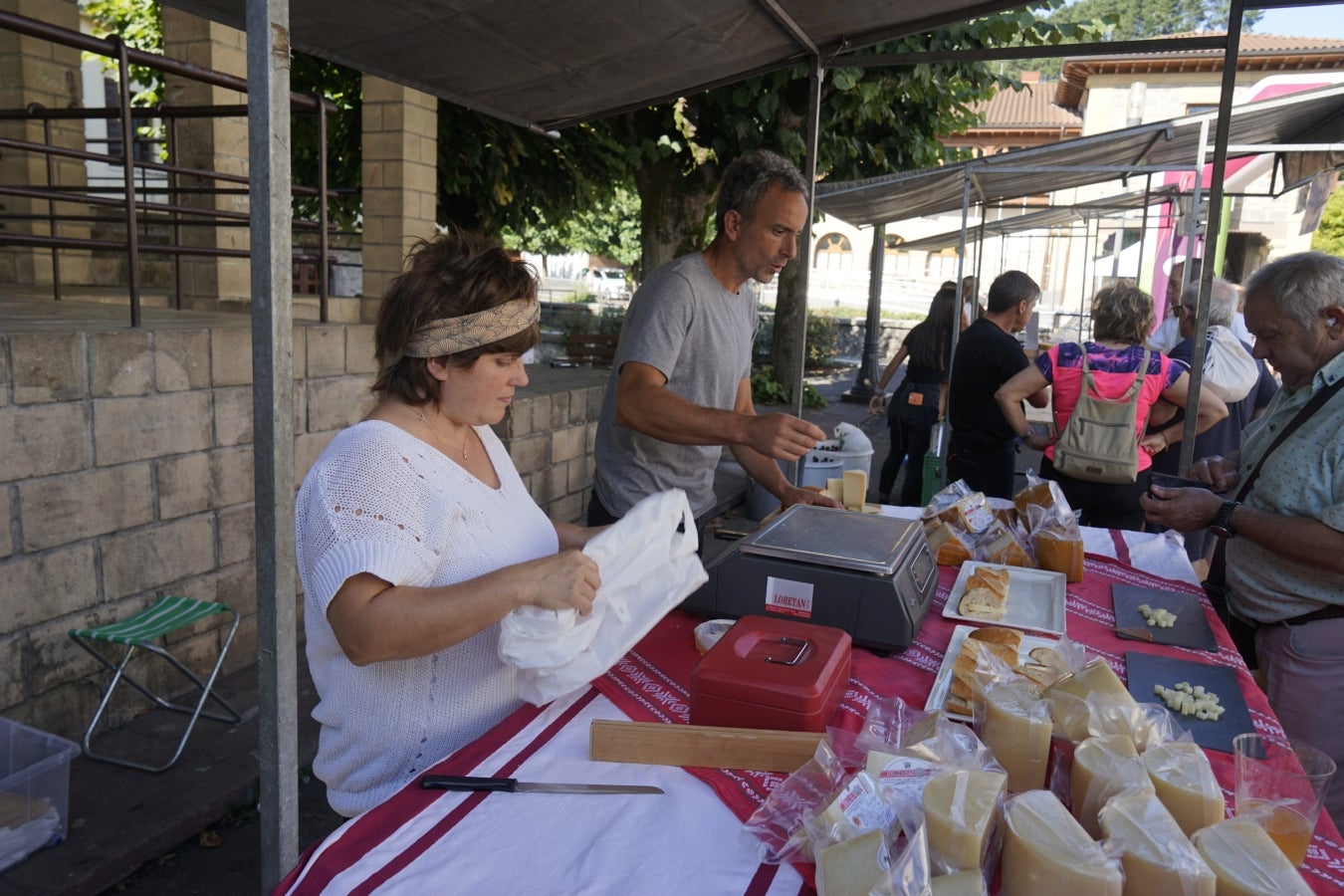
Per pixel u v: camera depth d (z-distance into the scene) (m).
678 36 2.78
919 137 8.53
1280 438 2.19
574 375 7.02
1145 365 3.53
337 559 1.21
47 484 2.80
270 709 1.42
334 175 7.89
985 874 0.99
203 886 2.56
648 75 3.09
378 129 4.60
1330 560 1.99
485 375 1.37
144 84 7.47
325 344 3.81
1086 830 1.07
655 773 1.27
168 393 3.14
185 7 2.37
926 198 8.37
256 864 2.66
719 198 2.49
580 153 7.87
